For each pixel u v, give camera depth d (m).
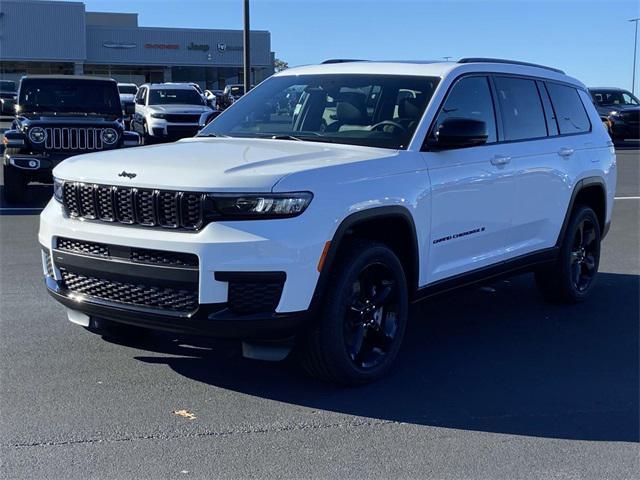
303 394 4.73
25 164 12.26
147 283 4.35
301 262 4.23
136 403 4.54
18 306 6.56
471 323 6.43
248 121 5.96
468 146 5.41
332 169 4.52
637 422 4.41
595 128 7.39
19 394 4.63
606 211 7.42
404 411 4.50
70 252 4.68
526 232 6.26
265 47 65.06
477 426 4.32
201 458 3.85
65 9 57.56
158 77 63.31
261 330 4.23
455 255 5.51
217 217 4.19
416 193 4.99
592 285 7.27
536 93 6.57
